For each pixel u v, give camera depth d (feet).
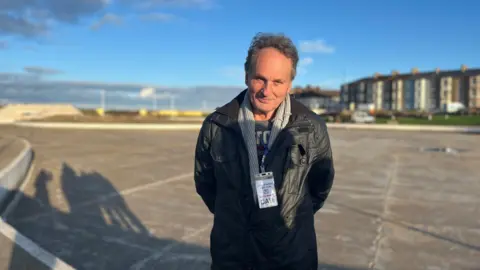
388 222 18.07
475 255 14.15
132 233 16.21
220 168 6.19
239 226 6.17
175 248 14.62
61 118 119.75
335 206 20.95
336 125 109.29
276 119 6.02
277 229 6.00
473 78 273.33
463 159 40.73
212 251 6.51
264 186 5.84
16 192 22.71
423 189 25.55
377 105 330.13
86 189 24.23
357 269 13.00
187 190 24.54
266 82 5.77
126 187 25.14
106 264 13.15
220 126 6.24
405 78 317.01
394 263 13.44
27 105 142.10
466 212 19.84
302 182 6.14
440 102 289.53
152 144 52.95
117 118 125.29
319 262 13.50
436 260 13.69
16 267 11.29
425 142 61.05
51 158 37.11
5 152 31.19
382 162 38.34
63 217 18.25
